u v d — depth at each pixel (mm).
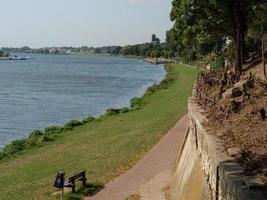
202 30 43031
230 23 41812
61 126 44125
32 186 23812
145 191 20750
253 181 9516
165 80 87125
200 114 17594
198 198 14055
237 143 12586
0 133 45844
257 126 13844
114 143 32406
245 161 10844
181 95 58781
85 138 36375
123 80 111000
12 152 33406
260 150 11688
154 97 62781
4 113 57750
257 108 15242
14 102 68125
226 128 14477
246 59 45781
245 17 39500
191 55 142750
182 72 107500
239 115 15469
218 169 11062
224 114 16359
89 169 25953
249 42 52844
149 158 26422
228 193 9906
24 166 29109
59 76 125562
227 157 11438
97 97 75188
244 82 19344
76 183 22594
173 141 29969
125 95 78375
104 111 59562
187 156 18812
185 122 36594
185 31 43125
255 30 38969
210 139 13336
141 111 48594
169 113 43062
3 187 24453
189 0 41531
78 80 111125
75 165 27344
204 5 41375
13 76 124250
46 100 70750
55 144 35312
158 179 22266
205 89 26078
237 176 9938
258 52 48125
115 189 21688
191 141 18297
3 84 98500
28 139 36875
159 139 31297
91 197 20875
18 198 21938
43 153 32406
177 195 17828
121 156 28125
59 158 30172
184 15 42750
